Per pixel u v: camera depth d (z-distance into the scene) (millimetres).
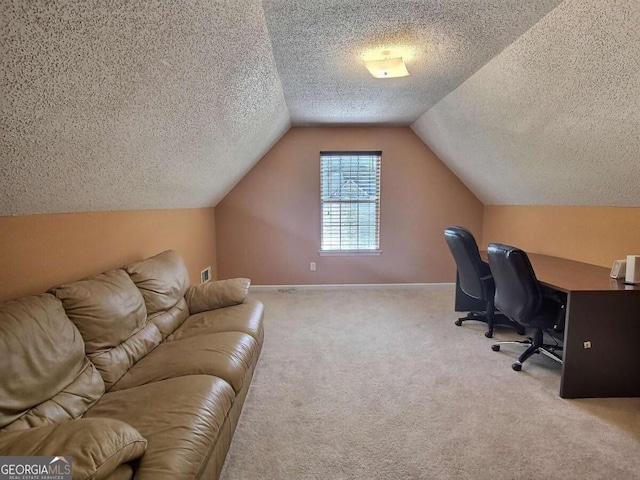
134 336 1846
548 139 2660
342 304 4156
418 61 2502
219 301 2623
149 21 1257
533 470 1589
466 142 3701
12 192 1414
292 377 2436
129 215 2527
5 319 1206
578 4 1641
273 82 2779
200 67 1770
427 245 4805
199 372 1646
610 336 2168
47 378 1252
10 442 924
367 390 2273
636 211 2615
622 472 1577
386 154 4645
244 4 1648
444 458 1666
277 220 4715
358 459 1659
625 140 2121
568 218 3283
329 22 1964
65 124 1324
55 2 931
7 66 969
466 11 1837
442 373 2504
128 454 994
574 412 2039
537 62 2139
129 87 1463
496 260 2580
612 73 1802
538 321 2465
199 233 4023
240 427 1893
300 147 4609
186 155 2559
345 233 4793
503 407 2086
